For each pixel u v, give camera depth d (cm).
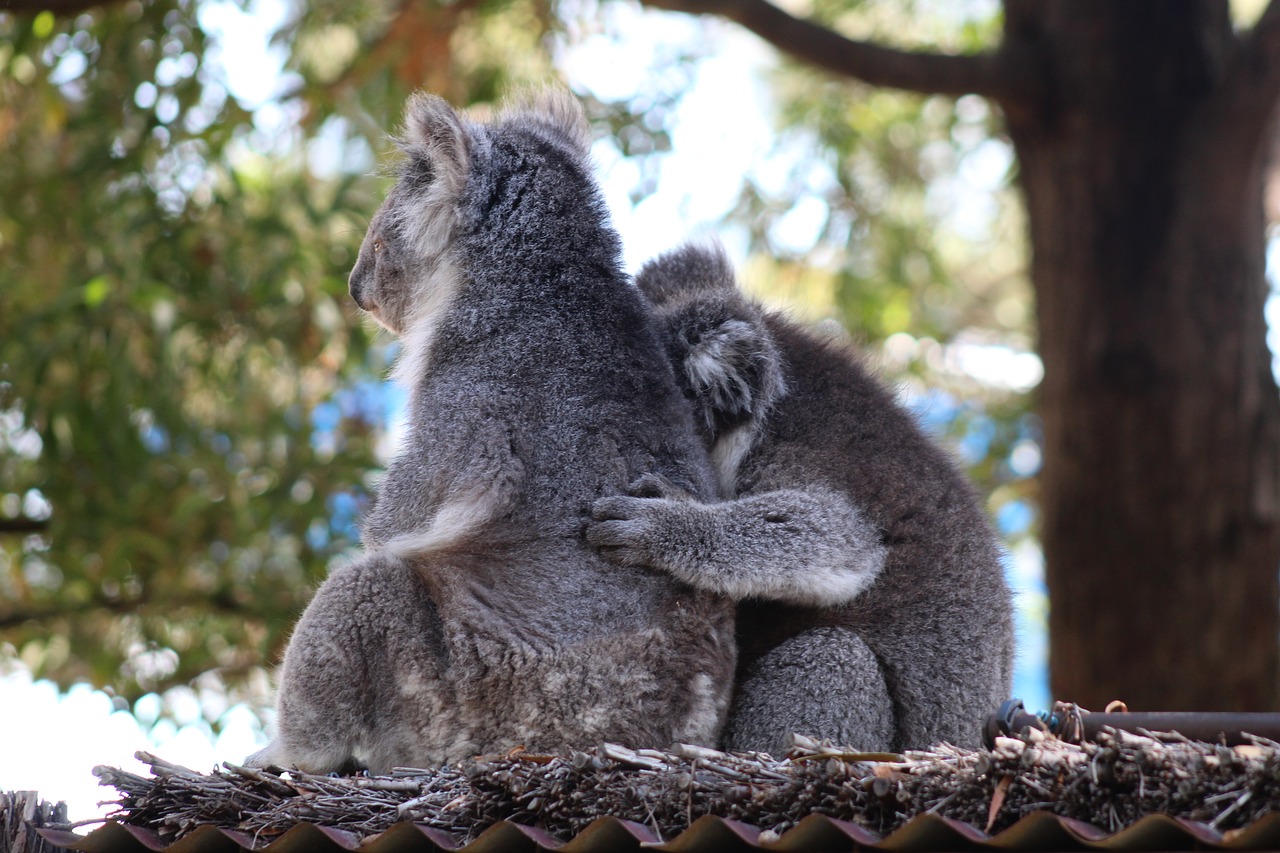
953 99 1115
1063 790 398
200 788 487
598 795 447
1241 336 1032
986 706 616
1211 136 1038
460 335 602
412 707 561
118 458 1202
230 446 1275
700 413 630
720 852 425
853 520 600
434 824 465
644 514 553
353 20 1367
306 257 1202
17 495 1266
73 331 1155
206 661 1288
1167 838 369
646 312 629
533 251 613
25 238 1288
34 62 1270
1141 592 999
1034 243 1092
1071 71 1051
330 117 1329
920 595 614
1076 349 1040
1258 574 1002
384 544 586
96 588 1265
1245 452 1016
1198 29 1050
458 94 1352
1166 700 988
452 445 574
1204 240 1035
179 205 1251
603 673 548
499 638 552
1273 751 376
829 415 646
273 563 1261
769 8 1084
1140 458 1012
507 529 563
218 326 1202
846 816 422
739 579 561
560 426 573
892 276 1623
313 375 1313
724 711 571
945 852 399
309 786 488
